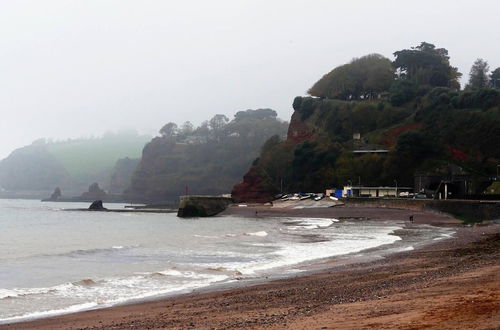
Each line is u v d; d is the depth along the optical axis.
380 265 30.39
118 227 84.00
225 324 15.23
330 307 16.61
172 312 18.64
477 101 145.12
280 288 23.30
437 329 11.84
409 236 55.47
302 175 158.50
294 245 47.12
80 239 58.78
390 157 142.62
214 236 60.44
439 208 95.88
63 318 18.50
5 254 41.22
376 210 107.50
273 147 179.62
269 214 118.69
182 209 125.00
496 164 129.00
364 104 175.38
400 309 14.90
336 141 162.75
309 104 188.88
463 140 138.38
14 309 20.55
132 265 34.03
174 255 39.62
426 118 150.75
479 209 83.88
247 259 36.75
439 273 23.94
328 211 112.06
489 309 13.56
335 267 30.97
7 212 148.75
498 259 28.81
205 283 26.53
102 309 20.14
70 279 28.34
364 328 12.63
